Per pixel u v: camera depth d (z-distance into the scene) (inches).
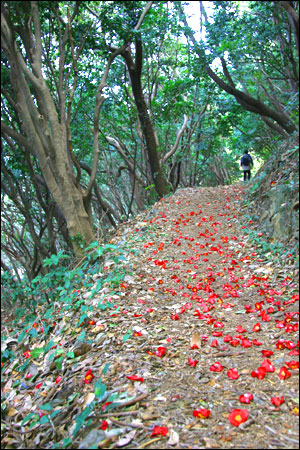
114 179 660.7
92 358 130.0
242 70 478.0
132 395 101.9
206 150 711.7
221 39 376.5
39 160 236.5
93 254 243.6
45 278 181.0
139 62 430.0
